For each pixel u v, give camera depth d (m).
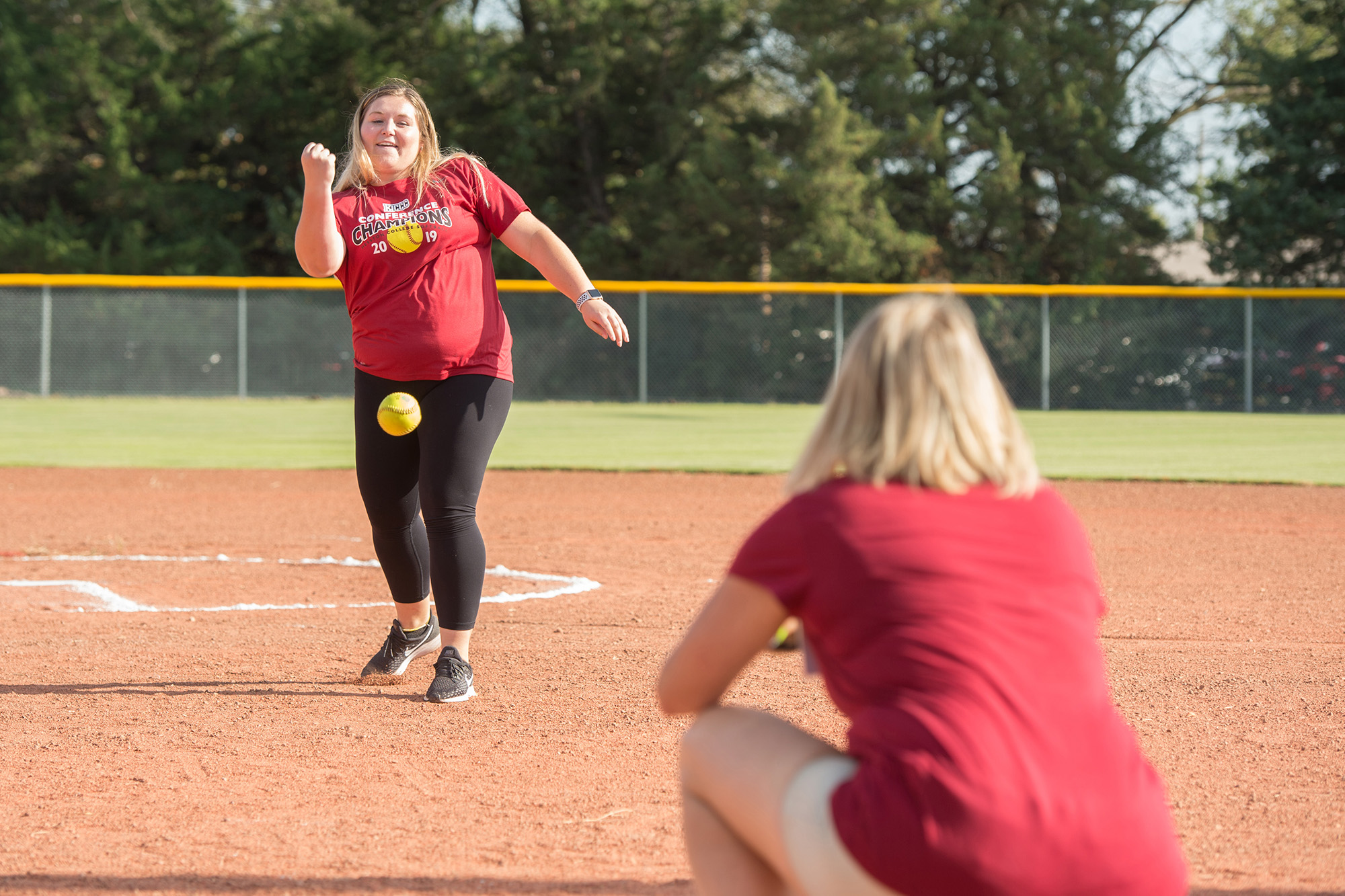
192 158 85.94
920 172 74.69
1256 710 11.01
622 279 75.75
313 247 10.52
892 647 4.62
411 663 12.86
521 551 21.08
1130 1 74.69
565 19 78.81
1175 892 4.64
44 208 84.56
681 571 19.02
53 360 63.88
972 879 4.38
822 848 4.66
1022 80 74.12
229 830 8.02
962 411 4.87
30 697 11.35
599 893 7.00
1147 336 61.34
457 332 10.94
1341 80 68.75
